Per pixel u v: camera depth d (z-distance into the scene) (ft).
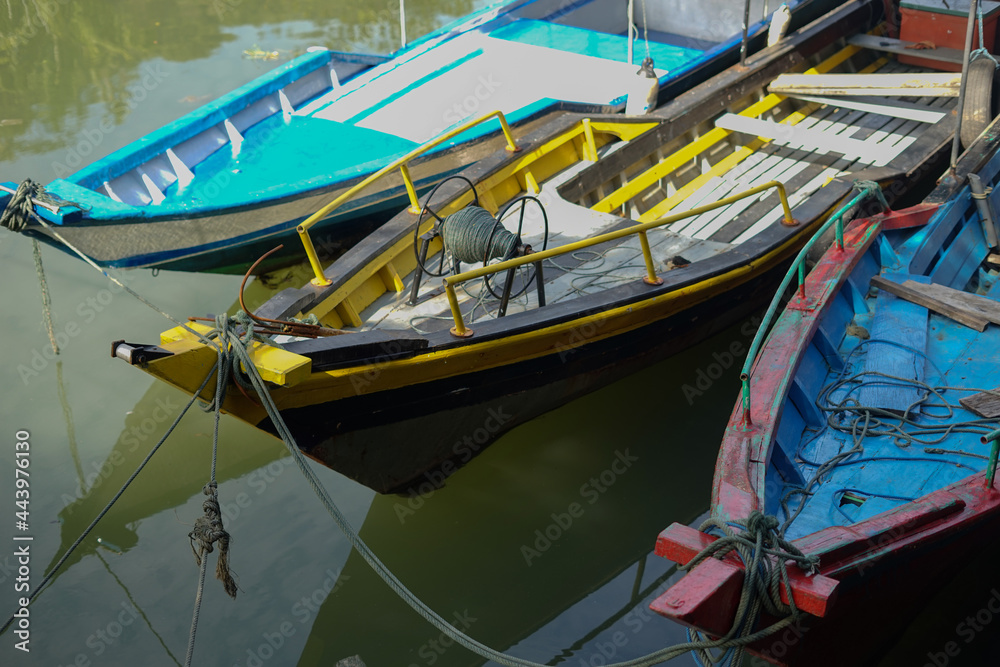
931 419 16.70
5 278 27.84
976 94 25.38
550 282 21.76
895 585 13.44
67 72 40.68
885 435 16.46
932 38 32.30
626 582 18.44
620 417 22.54
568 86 29.30
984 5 32.40
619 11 37.37
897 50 31.76
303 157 26.68
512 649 17.02
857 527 12.55
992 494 13.96
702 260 21.38
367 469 18.19
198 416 22.86
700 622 10.68
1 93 38.65
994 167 24.16
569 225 23.67
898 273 20.24
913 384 17.17
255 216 23.52
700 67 29.22
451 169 26.12
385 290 21.91
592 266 22.35
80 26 45.73
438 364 17.39
